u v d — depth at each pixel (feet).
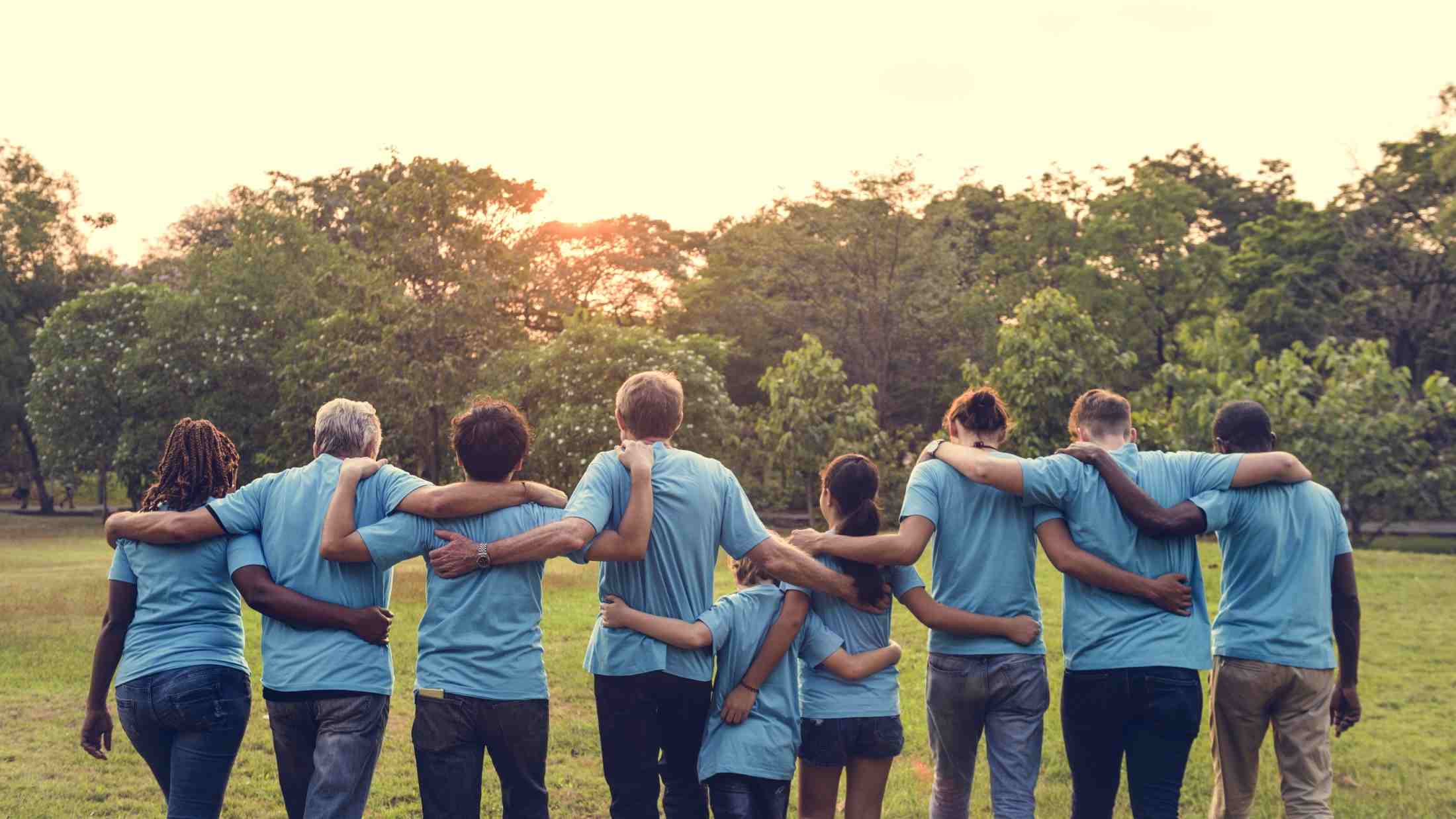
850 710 13.10
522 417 13.05
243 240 113.19
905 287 129.29
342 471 12.72
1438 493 70.33
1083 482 13.20
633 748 12.35
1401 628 35.76
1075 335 73.26
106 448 109.50
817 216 134.21
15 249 140.26
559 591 44.60
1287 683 13.57
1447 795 18.90
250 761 20.12
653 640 12.38
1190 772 20.34
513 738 12.30
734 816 12.57
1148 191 120.78
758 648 12.87
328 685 12.24
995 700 13.17
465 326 89.30
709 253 155.43
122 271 156.25
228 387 106.63
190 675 12.49
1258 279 121.80
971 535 13.42
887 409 131.13
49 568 60.34
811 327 136.67
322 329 95.20
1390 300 108.47
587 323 91.56
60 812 17.21
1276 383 70.79
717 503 13.01
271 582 12.54
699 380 89.25
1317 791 13.67
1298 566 13.62
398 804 18.06
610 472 12.69
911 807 17.67
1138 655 12.76
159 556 12.89
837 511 13.64
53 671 28.22
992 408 14.06
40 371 111.34
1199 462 13.71
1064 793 18.70
